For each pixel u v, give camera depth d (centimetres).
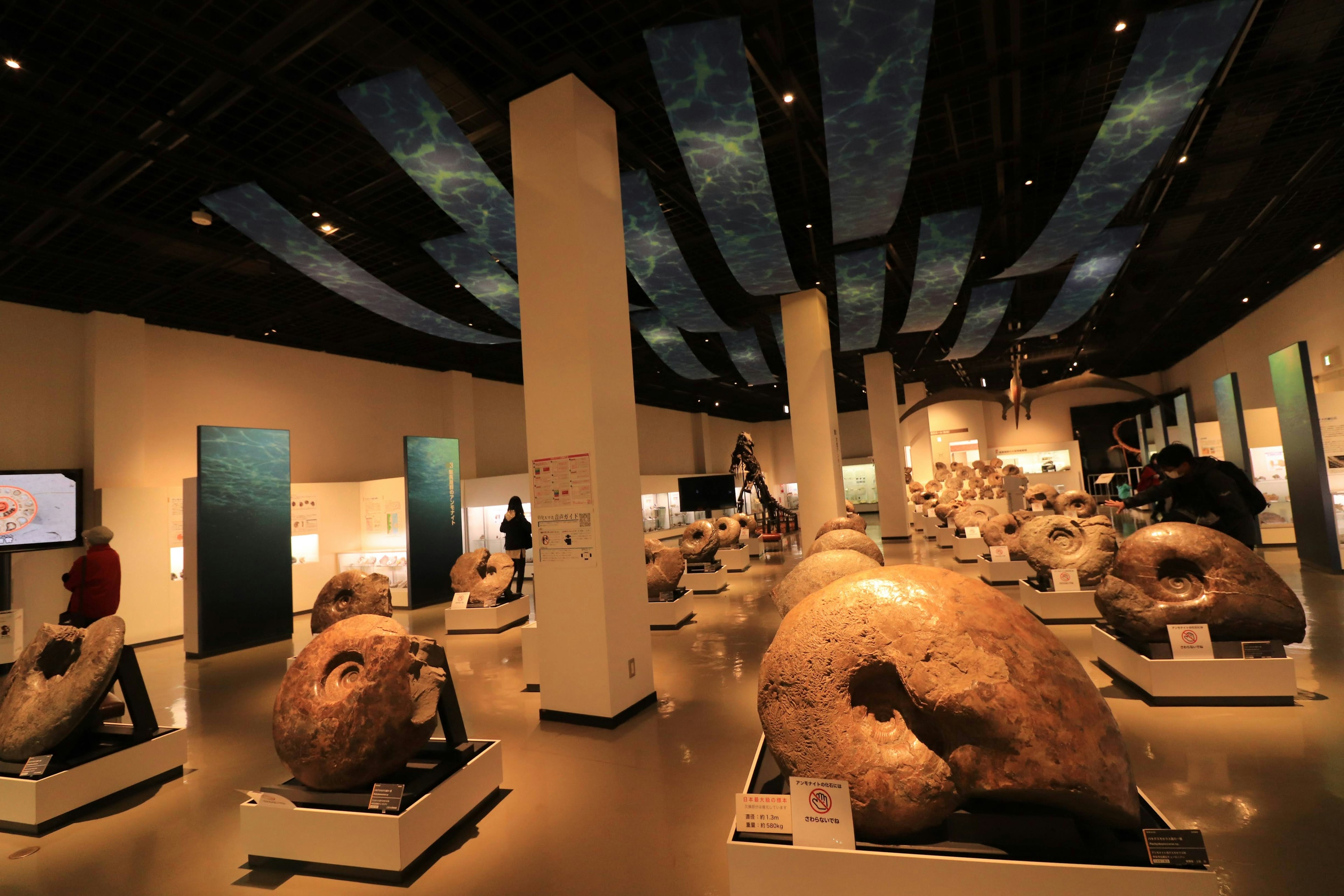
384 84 509
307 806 284
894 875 182
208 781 386
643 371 1738
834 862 187
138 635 854
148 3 423
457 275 884
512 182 664
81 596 618
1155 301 1397
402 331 1195
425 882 262
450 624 836
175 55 472
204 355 1091
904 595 205
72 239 731
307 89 514
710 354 1529
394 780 296
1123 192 740
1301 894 217
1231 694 386
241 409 1137
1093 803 176
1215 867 236
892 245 920
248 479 851
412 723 291
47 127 541
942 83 553
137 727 385
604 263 494
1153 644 412
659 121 584
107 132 551
